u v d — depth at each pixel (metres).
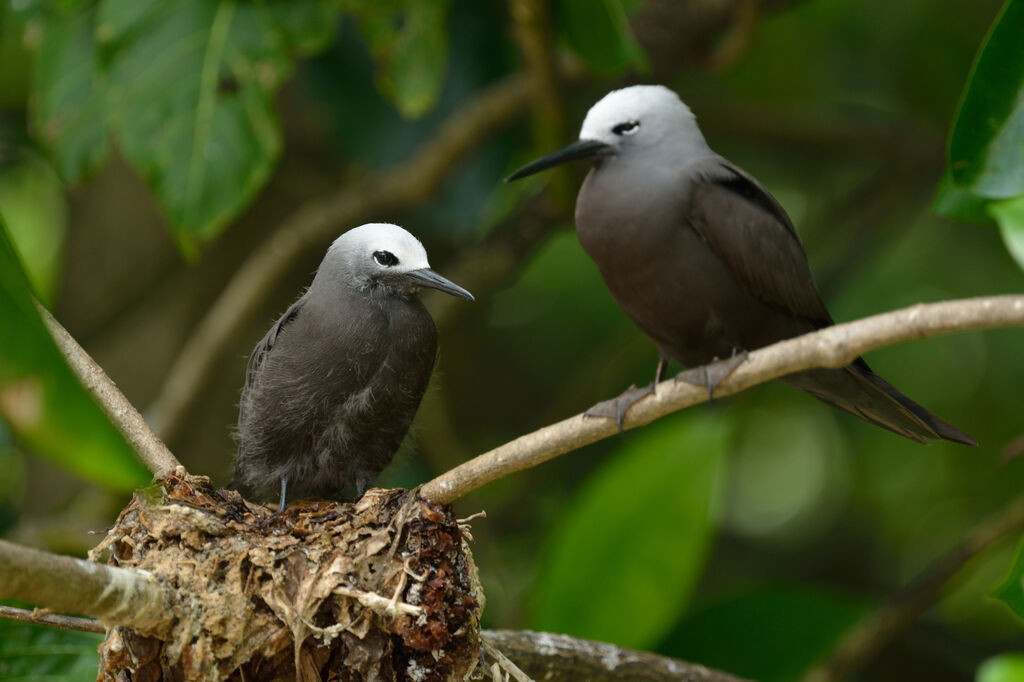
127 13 10.80
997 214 8.02
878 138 15.13
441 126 13.15
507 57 13.24
